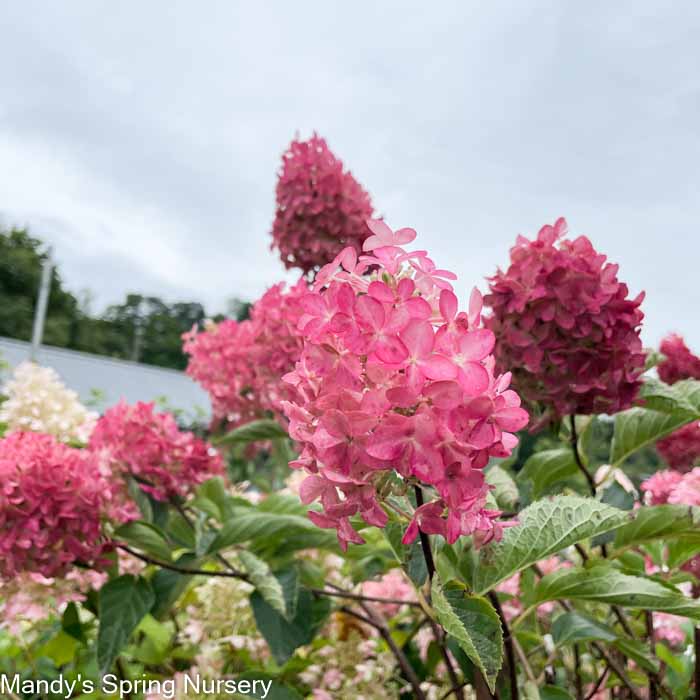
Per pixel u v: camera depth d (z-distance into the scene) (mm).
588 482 2254
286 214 3900
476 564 1625
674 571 2350
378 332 1207
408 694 2924
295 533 2504
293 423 1395
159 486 2777
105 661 2191
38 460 2338
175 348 77688
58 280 63312
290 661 2844
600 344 2121
